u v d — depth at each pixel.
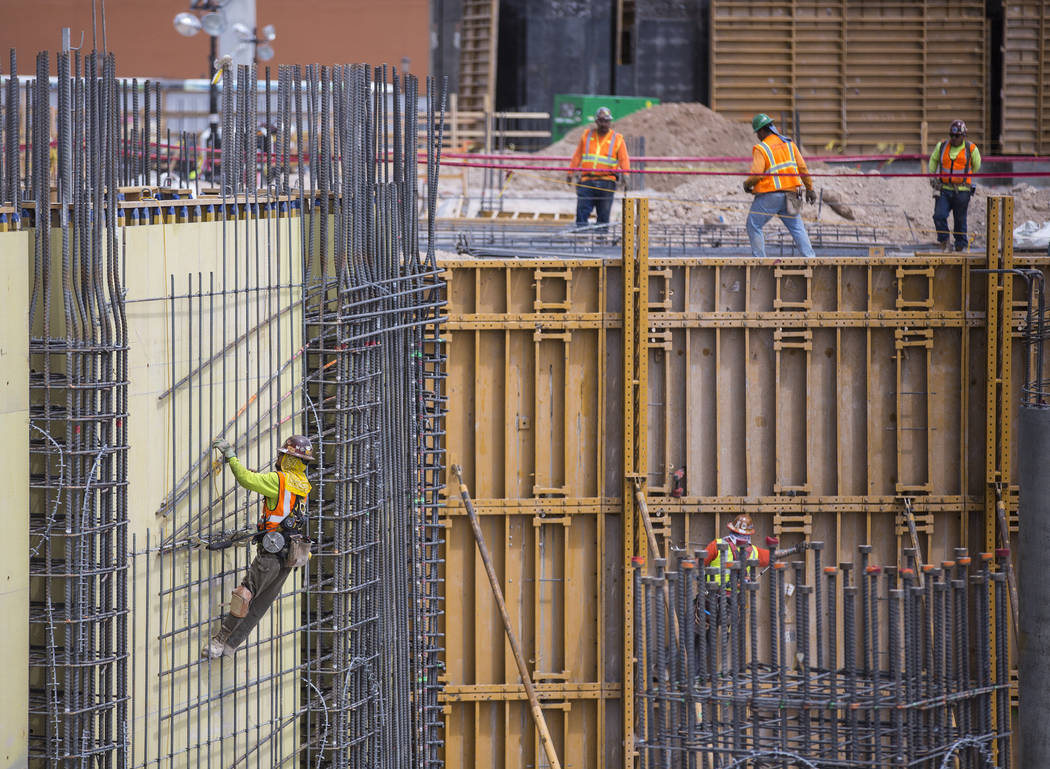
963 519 65.25
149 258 40.91
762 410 64.81
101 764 39.38
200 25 99.31
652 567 64.38
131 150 54.84
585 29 145.50
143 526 41.28
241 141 45.88
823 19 142.12
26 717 37.94
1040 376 50.19
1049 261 64.31
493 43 147.88
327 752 49.44
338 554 47.78
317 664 48.34
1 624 36.94
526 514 64.38
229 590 44.72
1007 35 141.62
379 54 178.62
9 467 36.88
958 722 45.56
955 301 64.62
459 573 64.94
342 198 47.84
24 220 38.66
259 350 45.47
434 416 58.12
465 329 63.34
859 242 80.94
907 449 65.31
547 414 64.25
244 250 44.72
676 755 45.88
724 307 64.38
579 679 65.12
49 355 38.44
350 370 47.81
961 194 79.81
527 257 71.06
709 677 44.62
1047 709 47.06
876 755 43.47
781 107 143.62
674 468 64.94
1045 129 142.38
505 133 138.62
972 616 65.38
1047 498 47.00
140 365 40.78
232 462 41.75
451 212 99.56
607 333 64.12
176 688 42.78
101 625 39.25
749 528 61.69
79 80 38.22
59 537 39.38
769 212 68.69
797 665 45.72
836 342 64.44
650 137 129.00
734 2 142.38
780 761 43.50
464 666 65.38
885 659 64.75
